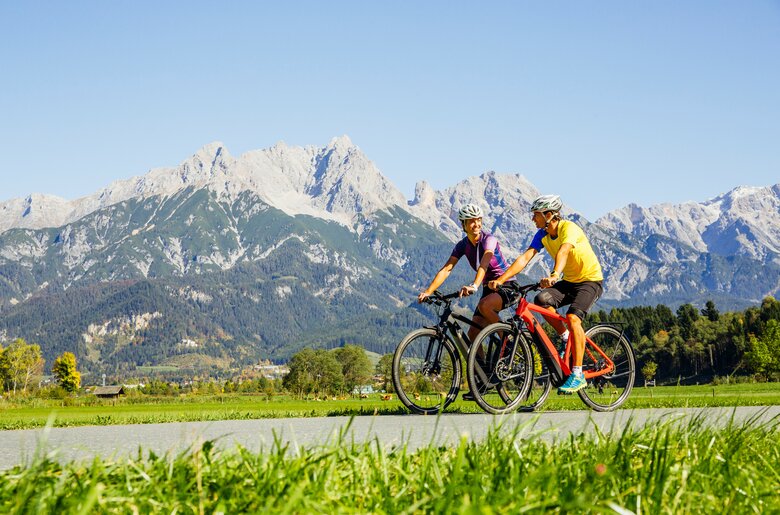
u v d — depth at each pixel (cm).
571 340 824
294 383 14250
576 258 820
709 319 14588
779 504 291
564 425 607
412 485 297
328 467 304
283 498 260
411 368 821
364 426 634
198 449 319
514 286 831
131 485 285
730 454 375
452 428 595
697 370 10162
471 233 850
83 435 605
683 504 278
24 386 14862
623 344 897
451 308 834
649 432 410
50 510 244
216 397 14212
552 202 812
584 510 254
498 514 238
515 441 386
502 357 817
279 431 600
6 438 586
